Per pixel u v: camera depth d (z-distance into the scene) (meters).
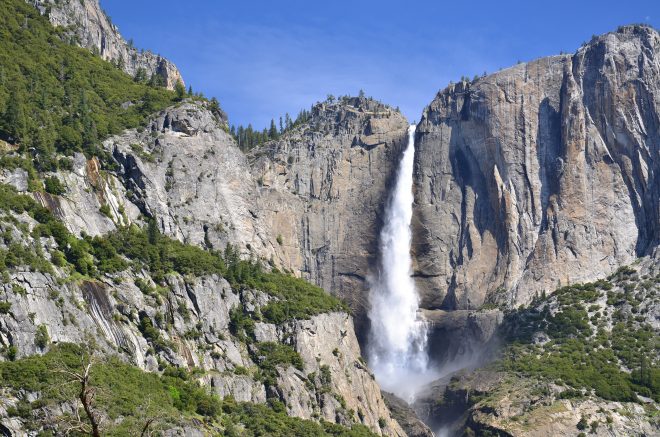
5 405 159.50
